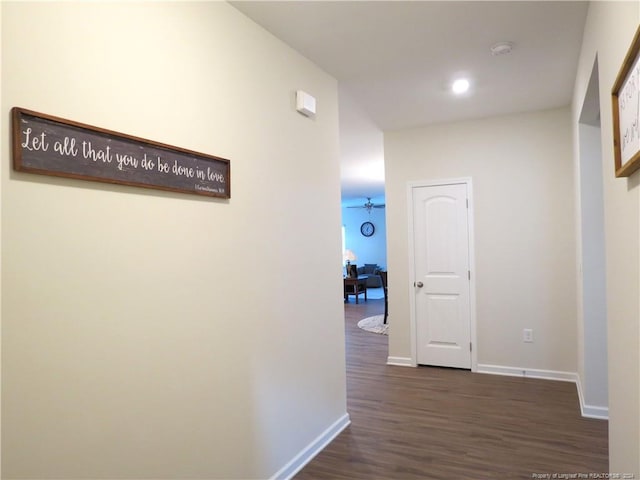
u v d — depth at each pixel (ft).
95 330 4.79
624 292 5.24
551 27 8.14
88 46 4.80
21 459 4.12
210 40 6.62
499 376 13.82
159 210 5.61
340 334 10.25
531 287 13.65
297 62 8.93
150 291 5.46
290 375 8.29
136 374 5.26
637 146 4.12
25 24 4.20
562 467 8.09
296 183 8.72
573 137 12.21
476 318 14.35
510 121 13.83
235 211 6.98
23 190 4.14
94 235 4.79
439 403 11.54
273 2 7.07
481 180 14.24
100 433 4.83
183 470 5.89
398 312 15.48
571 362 13.17
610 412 6.50
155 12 5.68
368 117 13.85
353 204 43.19
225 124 6.84
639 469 4.72
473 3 7.29
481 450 8.83
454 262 14.67
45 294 4.31
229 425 6.75
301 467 8.39
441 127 14.75
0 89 3.98
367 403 11.69
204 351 6.29
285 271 8.24
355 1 7.13
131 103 5.28
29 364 4.18
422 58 9.41
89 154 4.71
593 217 10.42
